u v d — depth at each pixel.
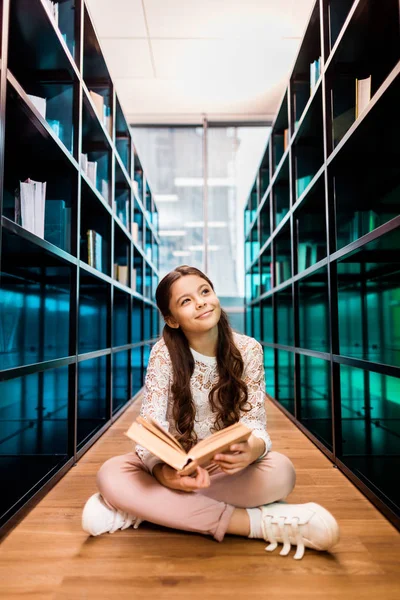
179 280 1.03
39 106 1.44
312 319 2.72
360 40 1.51
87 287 2.48
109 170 2.35
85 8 1.89
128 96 4.18
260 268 3.65
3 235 1.13
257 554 0.92
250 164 4.98
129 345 2.75
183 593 0.77
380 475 1.35
